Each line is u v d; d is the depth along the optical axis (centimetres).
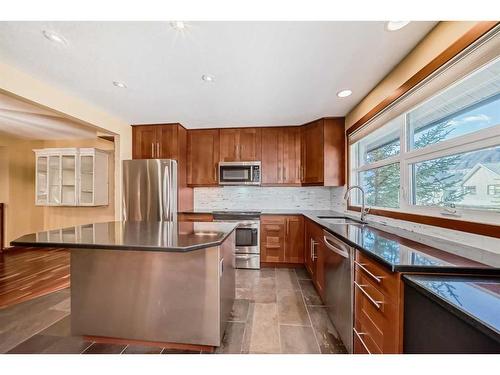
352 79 212
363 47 163
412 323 92
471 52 122
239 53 170
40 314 209
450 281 87
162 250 123
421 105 169
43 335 178
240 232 343
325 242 204
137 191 334
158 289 161
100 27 141
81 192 429
